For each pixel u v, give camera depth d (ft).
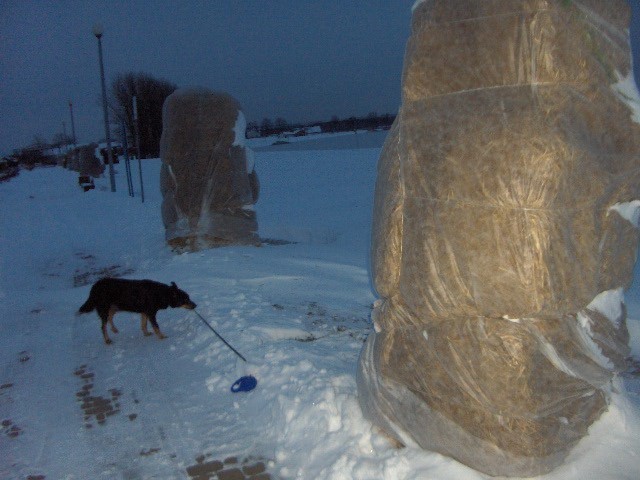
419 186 11.63
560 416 11.53
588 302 11.02
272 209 61.87
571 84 10.54
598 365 11.54
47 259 43.96
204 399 17.75
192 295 27.61
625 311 12.60
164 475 13.87
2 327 25.57
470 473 11.89
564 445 11.65
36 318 26.66
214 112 40.04
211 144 40.16
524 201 10.41
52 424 16.70
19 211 74.74
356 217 54.49
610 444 12.59
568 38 10.41
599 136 10.91
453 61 11.18
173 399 17.88
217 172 40.37
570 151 10.33
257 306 25.41
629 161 11.18
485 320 11.12
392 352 12.85
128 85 191.62
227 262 34.55
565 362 11.09
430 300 11.46
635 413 13.69
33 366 21.07
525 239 10.44
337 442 14.02
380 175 13.46
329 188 76.95
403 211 12.07
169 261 37.42
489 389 11.00
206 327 23.30
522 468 11.35
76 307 28.25
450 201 11.07
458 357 11.33
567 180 10.40
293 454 14.28
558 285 10.53
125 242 49.19
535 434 11.20
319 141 143.43
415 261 11.64
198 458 14.52
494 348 10.95
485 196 10.69
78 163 153.07
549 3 10.37
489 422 11.34
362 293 28.32
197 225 40.47
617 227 11.51
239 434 15.57
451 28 11.22
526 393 10.86
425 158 11.48
